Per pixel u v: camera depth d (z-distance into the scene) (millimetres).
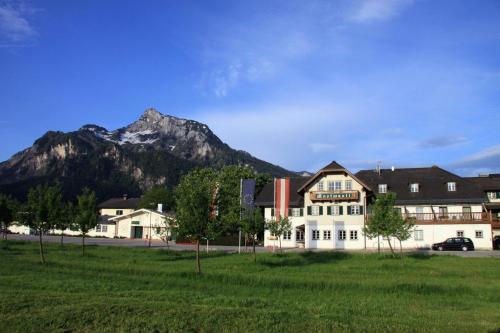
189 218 34531
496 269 34781
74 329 16000
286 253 50531
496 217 73625
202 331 15906
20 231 118000
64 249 53625
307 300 22812
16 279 26391
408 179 75000
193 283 27766
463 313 19484
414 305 21703
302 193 72188
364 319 17594
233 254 50844
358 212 68062
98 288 23859
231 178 98500
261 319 16984
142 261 40250
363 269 35594
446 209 69375
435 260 42312
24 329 15945
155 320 16688
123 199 157875
